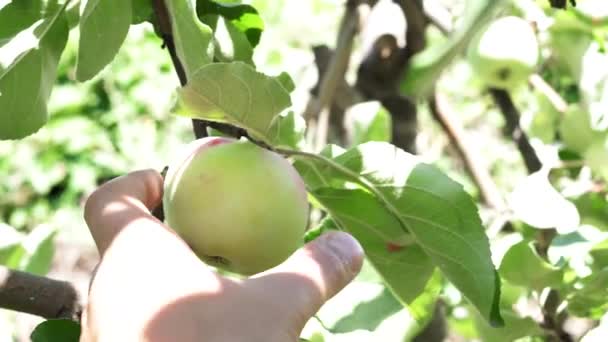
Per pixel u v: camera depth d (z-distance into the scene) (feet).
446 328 2.74
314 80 3.31
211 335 1.40
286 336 1.43
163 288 1.43
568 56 2.88
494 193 3.15
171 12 1.77
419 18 2.82
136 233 1.52
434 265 1.90
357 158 1.79
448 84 4.69
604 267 2.09
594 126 2.69
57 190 7.13
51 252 2.47
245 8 2.02
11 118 1.93
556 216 2.07
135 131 7.04
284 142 1.85
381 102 2.90
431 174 1.77
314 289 1.49
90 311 1.45
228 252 1.67
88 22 1.80
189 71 1.77
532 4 2.89
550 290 2.14
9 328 2.72
